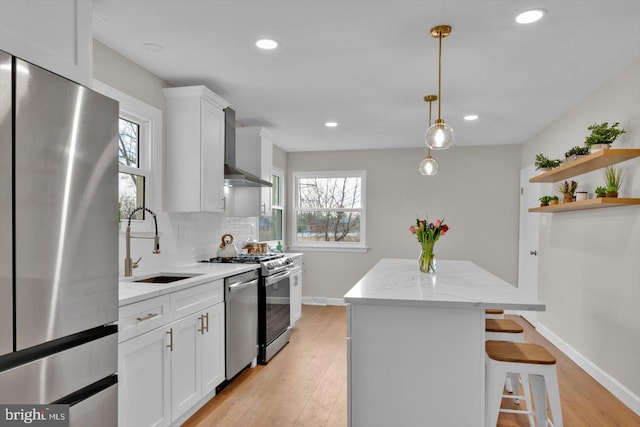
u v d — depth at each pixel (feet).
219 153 11.41
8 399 3.99
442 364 6.62
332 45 8.70
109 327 5.38
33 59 4.55
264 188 15.17
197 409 9.01
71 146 4.66
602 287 10.70
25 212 4.10
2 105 3.89
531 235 16.97
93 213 4.97
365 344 6.91
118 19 7.58
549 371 6.29
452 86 11.21
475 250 19.11
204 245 12.75
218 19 7.59
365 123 15.29
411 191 19.86
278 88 11.44
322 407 9.20
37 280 4.23
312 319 17.54
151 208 10.09
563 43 8.50
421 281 8.61
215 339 9.49
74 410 4.70
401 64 9.73
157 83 10.36
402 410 6.76
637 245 9.10
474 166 19.20
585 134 12.12
